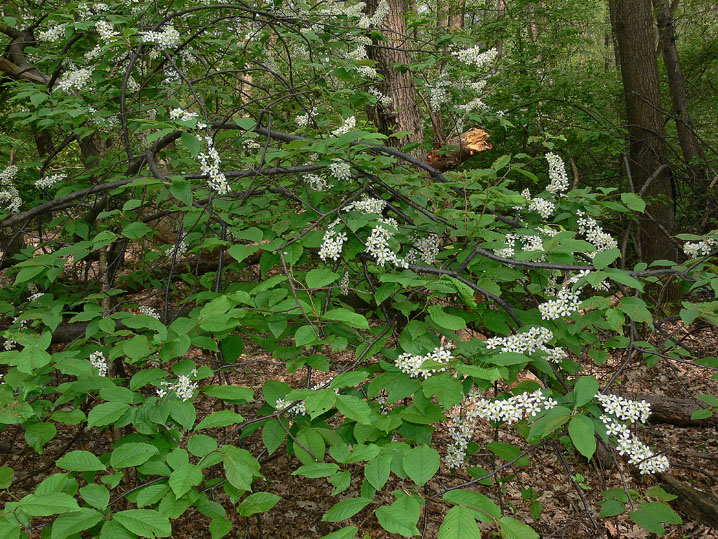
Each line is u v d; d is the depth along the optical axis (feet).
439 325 5.92
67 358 6.18
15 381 5.91
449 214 7.64
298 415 6.21
